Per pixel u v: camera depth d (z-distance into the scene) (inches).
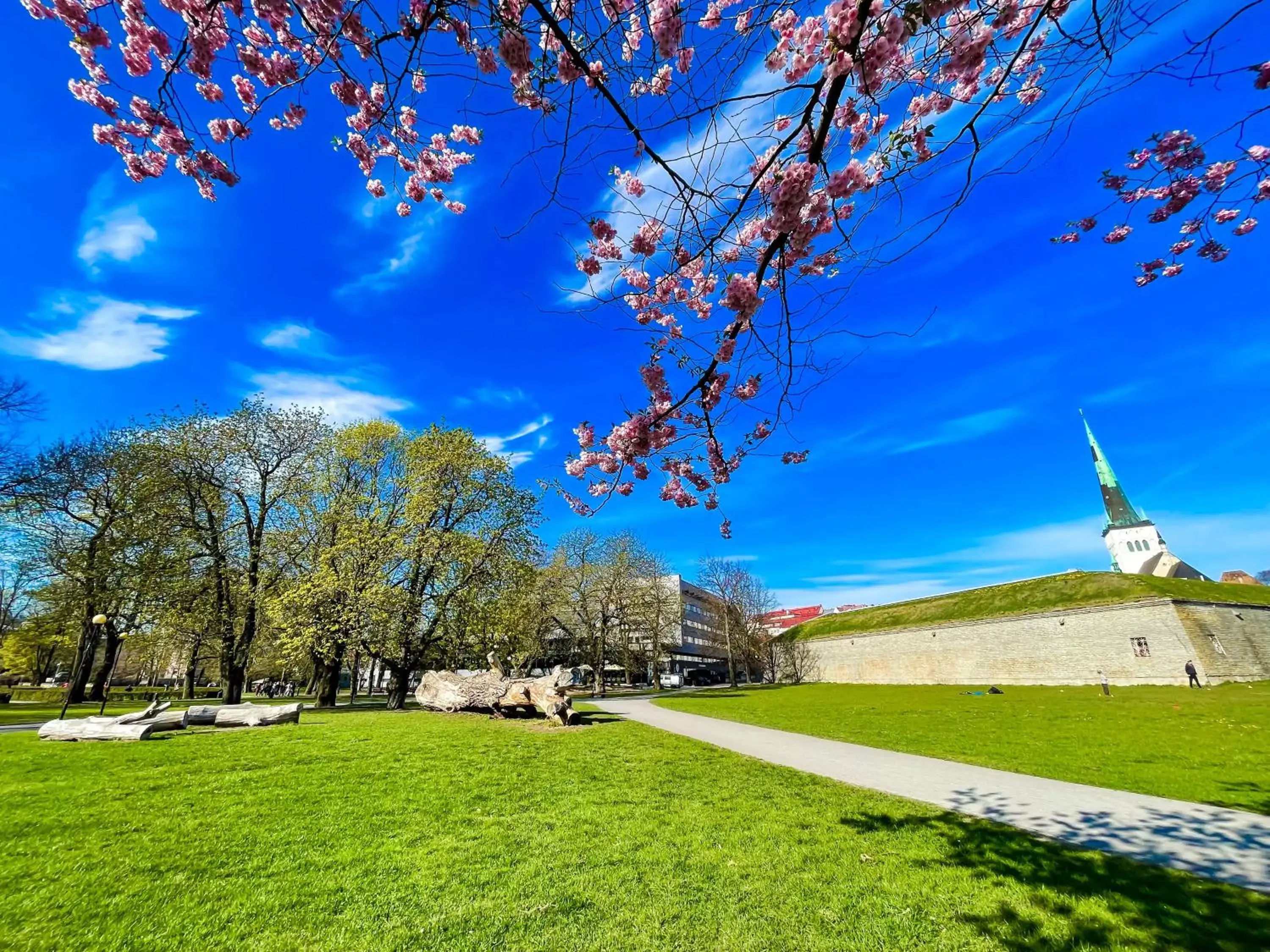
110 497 1043.3
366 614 917.8
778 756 486.0
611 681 2785.4
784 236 137.9
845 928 173.2
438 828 264.2
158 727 554.9
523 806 302.8
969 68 126.5
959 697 1277.1
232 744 482.9
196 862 218.7
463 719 740.7
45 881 198.1
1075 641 1600.6
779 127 149.9
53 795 305.7
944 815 296.0
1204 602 1456.7
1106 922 175.6
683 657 3412.9
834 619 2770.7
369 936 166.7
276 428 1144.8
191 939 163.6
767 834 259.9
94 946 158.4
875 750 522.0
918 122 152.7
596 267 207.0
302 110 173.2
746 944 164.1
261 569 1057.5
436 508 1056.2
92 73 150.4
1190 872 216.1
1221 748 488.4
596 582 1814.7
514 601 1150.3
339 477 1148.5
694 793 338.0
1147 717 730.8
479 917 178.5
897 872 215.6
